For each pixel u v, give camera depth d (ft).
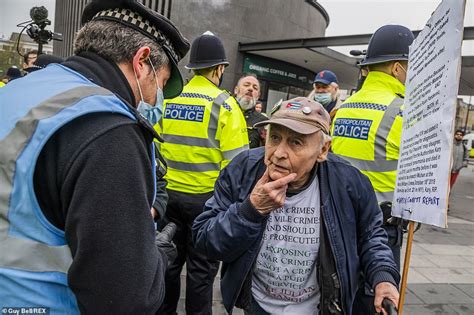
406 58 7.18
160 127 9.06
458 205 30.60
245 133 9.34
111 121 2.94
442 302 11.60
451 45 4.06
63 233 2.95
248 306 5.08
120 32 3.48
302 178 4.84
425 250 16.87
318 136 4.48
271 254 5.00
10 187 2.83
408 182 5.12
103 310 2.82
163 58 3.78
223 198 5.24
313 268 5.02
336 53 40.98
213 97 8.93
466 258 16.05
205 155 8.83
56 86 3.14
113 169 2.83
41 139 2.81
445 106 4.12
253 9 42.45
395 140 6.90
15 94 3.15
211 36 9.27
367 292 6.16
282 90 46.73
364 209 5.13
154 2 37.99
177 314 9.48
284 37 46.47
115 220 2.79
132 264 2.84
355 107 7.57
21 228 2.86
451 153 3.98
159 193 6.85
